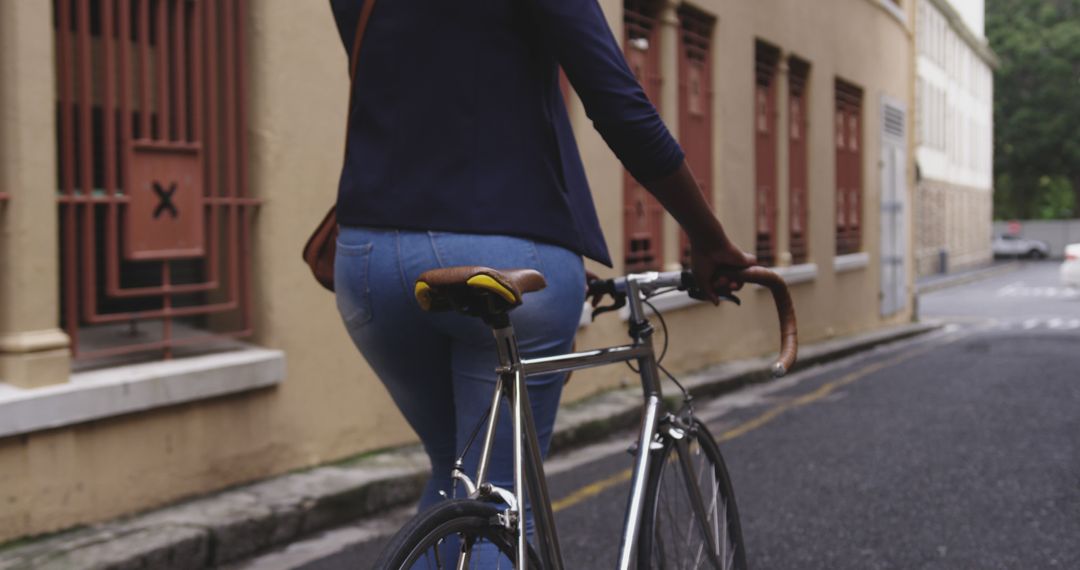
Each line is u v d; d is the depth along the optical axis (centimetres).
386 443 586
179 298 516
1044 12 6431
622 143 203
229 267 510
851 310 1537
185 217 481
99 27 461
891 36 1725
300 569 417
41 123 416
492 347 209
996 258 6519
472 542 180
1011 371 1005
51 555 384
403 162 205
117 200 450
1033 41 6272
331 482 501
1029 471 559
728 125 1061
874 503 498
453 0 201
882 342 1463
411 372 223
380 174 207
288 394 523
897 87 1778
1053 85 6262
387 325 213
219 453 484
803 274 1294
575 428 668
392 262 206
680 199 215
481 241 202
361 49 211
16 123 409
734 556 289
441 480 243
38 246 416
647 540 239
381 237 207
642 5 904
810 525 461
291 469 525
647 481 241
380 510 509
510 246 204
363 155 211
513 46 205
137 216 459
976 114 5838
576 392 755
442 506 175
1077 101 6234
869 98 1614
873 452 620
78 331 467
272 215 520
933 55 4662
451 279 184
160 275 504
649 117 202
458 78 202
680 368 955
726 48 1053
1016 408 770
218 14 510
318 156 546
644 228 907
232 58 510
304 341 534
